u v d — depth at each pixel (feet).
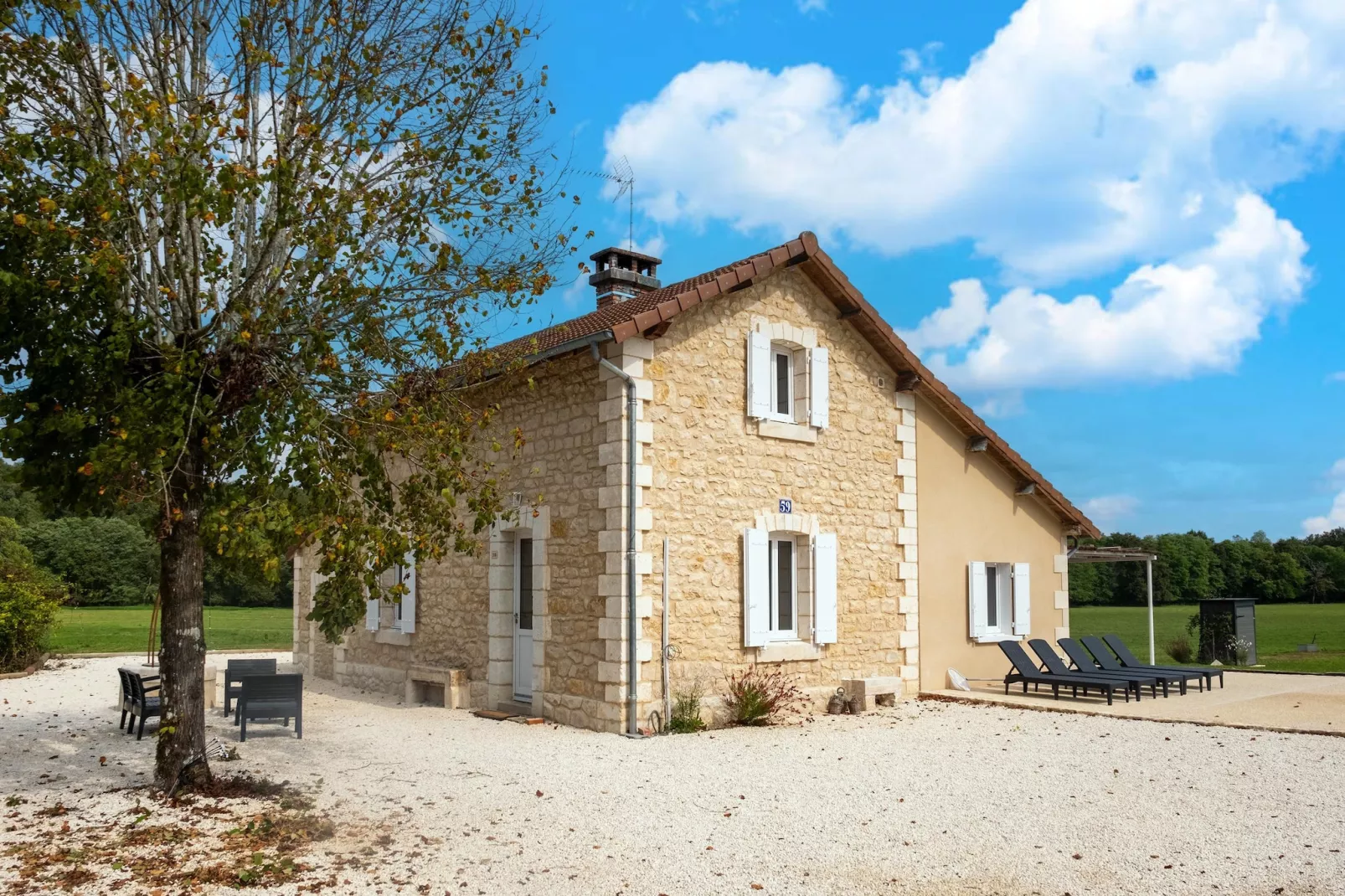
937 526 46.16
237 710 33.78
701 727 34.06
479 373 24.86
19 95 20.43
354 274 23.21
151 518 23.18
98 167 19.26
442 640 42.24
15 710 38.37
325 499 21.29
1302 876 18.03
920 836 20.74
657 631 33.76
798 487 39.45
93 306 20.02
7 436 19.81
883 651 42.52
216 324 21.86
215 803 22.06
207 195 19.19
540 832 20.70
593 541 34.42
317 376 22.89
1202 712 38.29
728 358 37.29
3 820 20.72
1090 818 22.16
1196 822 21.74
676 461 34.96
